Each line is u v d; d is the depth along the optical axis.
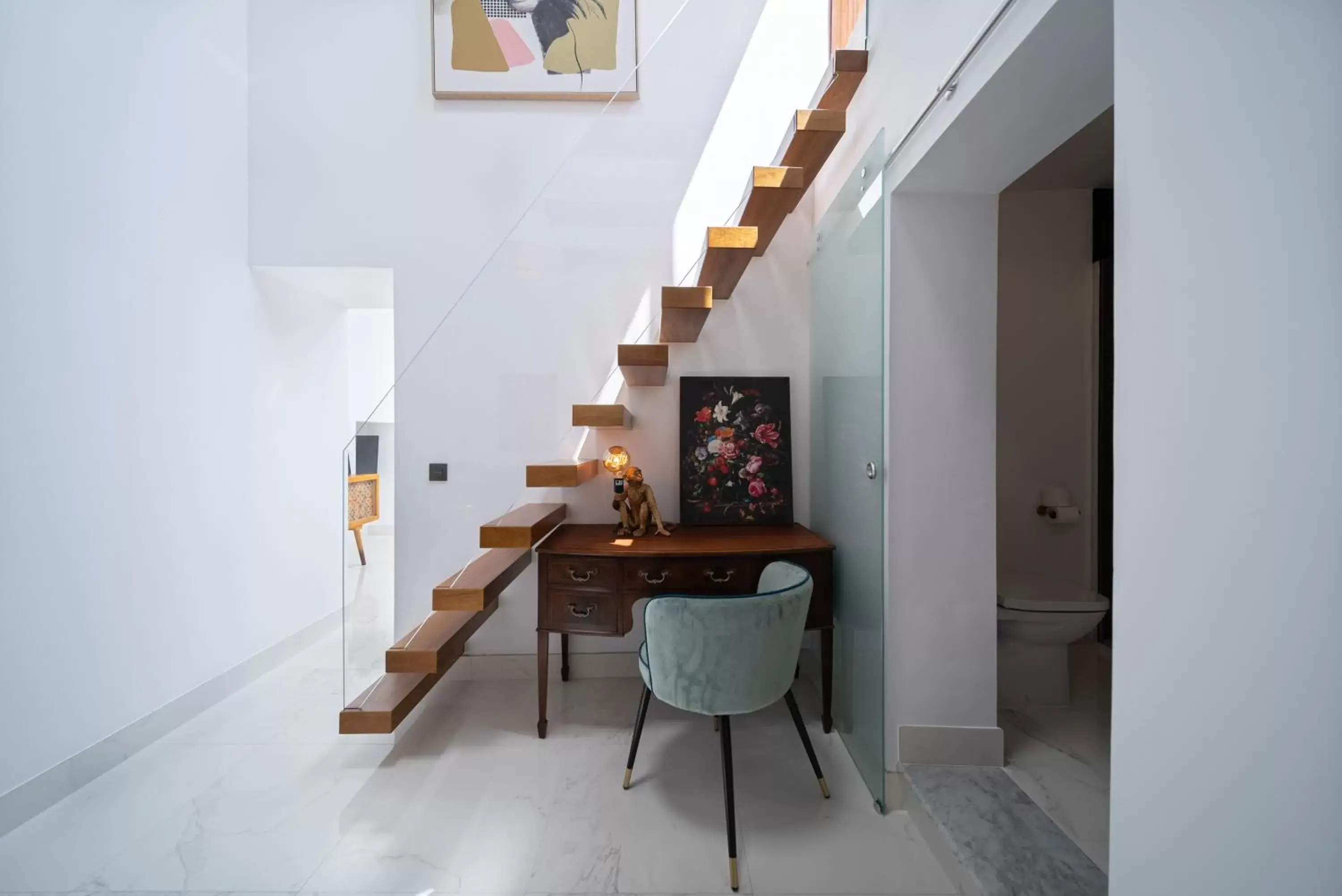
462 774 1.96
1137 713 0.78
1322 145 0.57
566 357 2.61
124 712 2.08
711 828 1.69
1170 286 0.73
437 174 2.76
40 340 1.82
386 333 5.57
